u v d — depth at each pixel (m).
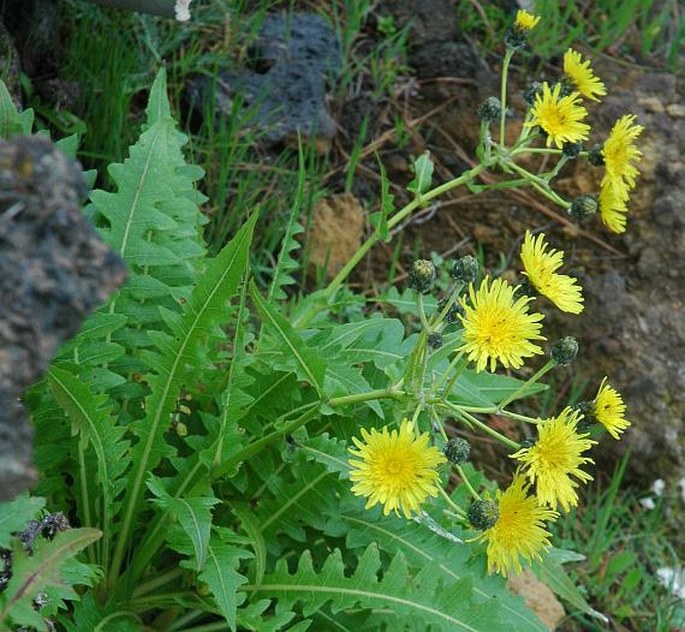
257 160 0.75
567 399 0.75
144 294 0.50
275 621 0.45
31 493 0.47
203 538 0.43
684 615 0.69
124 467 0.46
